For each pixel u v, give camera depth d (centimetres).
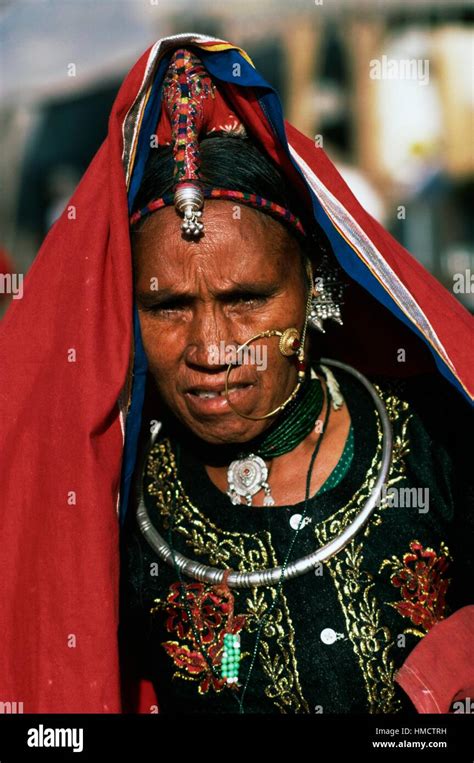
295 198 130
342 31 454
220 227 123
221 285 123
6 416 123
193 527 139
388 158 460
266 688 131
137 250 128
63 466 123
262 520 136
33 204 517
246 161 127
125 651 146
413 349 145
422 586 131
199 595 135
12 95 418
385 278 130
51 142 509
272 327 127
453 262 461
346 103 466
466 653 126
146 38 405
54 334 126
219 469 142
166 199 124
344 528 133
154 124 131
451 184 460
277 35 451
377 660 129
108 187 126
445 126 454
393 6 448
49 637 121
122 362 124
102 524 122
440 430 138
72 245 127
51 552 122
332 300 140
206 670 133
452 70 448
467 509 135
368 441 138
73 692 120
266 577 132
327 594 131
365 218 134
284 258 127
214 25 429
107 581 121
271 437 138
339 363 148
